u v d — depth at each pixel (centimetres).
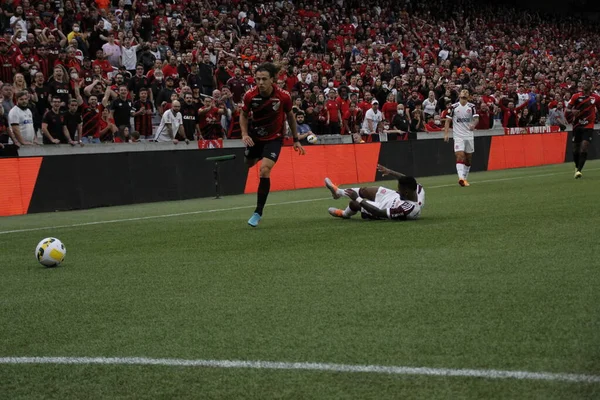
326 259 1184
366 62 4800
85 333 788
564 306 802
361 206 1669
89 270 1192
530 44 7475
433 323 757
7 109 2731
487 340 687
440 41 6344
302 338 726
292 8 5331
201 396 584
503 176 3528
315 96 3669
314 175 3362
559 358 626
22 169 2441
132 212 2330
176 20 4147
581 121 2934
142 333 775
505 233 1384
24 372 662
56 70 2945
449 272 1025
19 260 1350
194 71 3516
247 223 1780
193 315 845
